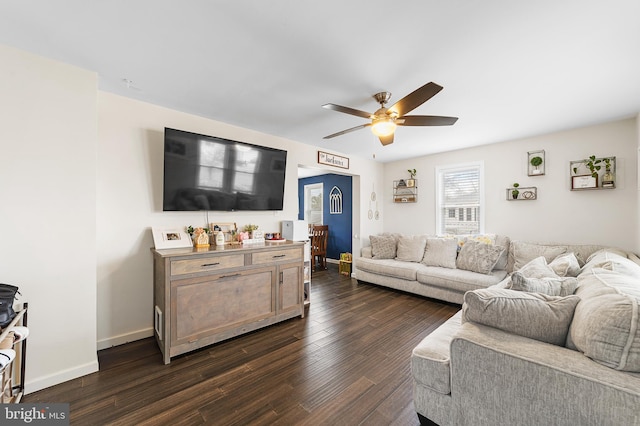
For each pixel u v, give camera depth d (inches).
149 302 105.5
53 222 73.8
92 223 79.9
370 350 93.6
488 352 48.1
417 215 200.2
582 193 134.8
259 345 97.2
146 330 104.2
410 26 61.9
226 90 94.5
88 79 79.9
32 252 70.8
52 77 74.2
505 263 149.6
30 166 70.7
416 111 111.4
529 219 150.4
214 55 74.0
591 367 40.7
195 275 91.4
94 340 80.1
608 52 71.2
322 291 167.6
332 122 126.0
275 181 136.6
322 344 98.0
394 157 201.3
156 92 96.3
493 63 76.7
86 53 72.8
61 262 74.9
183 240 107.5
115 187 98.0
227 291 99.2
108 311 96.6
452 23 60.7
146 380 75.8
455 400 52.2
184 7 56.2
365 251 193.0
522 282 62.0
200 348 94.1
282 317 116.4
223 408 64.8
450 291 141.9
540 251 134.0
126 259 100.3
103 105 95.7
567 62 76.1
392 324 116.6
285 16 58.9
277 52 72.6
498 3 54.4
